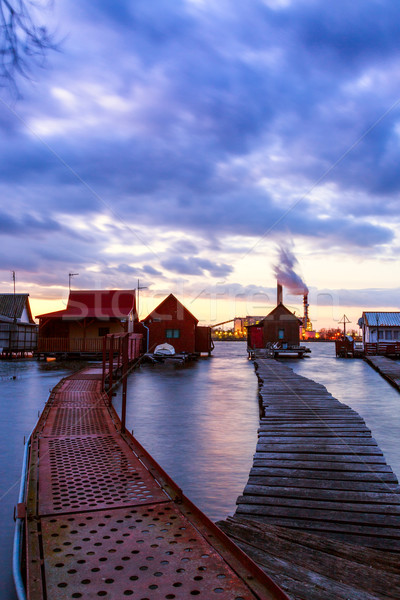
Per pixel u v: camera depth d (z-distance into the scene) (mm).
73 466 5617
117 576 2822
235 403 15680
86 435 7684
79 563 3000
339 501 5508
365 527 4816
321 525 4875
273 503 5457
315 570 3705
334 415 10969
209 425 11891
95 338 35406
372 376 25688
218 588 2658
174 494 4469
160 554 3125
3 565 4520
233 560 3039
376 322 46812
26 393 17297
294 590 3291
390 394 18234
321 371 28969
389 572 3752
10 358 37281
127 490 4621
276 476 6422
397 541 4527
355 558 4023
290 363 36125
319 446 7996
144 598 2566
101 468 5516
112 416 9812
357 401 16344
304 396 14141
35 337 45969
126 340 8414
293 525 4875
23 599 2586
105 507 4090
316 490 5871
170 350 36500
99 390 14883
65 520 3789
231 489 6992
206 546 3258
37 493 4512
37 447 6730
